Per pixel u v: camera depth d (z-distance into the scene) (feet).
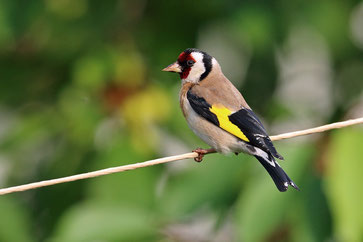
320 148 32.24
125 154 34.47
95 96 35.37
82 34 36.60
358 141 30.17
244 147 31.40
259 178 30.99
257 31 34.22
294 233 31.42
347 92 40.19
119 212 33.40
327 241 31.96
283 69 41.78
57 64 37.35
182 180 33.12
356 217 29.25
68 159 35.86
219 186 32.50
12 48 37.40
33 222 37.50
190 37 37.45
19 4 34.81
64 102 35.94
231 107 32.40
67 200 36.73
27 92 37.58
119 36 36.78
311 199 31.45
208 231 37.91
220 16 36.96
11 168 37.86
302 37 38.34
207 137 32.65
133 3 37.55
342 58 39.27
